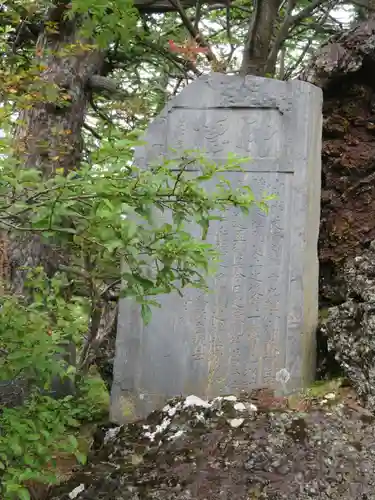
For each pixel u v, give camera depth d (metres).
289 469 3.10
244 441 3.31
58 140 5.79
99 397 4.44
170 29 8.11
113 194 2.17
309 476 3.06
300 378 4.01
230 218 4.21
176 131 4.34
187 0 7.38
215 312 4.16
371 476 3.03
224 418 3.54
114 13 2.54
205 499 3.01
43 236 2.22
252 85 4.34
